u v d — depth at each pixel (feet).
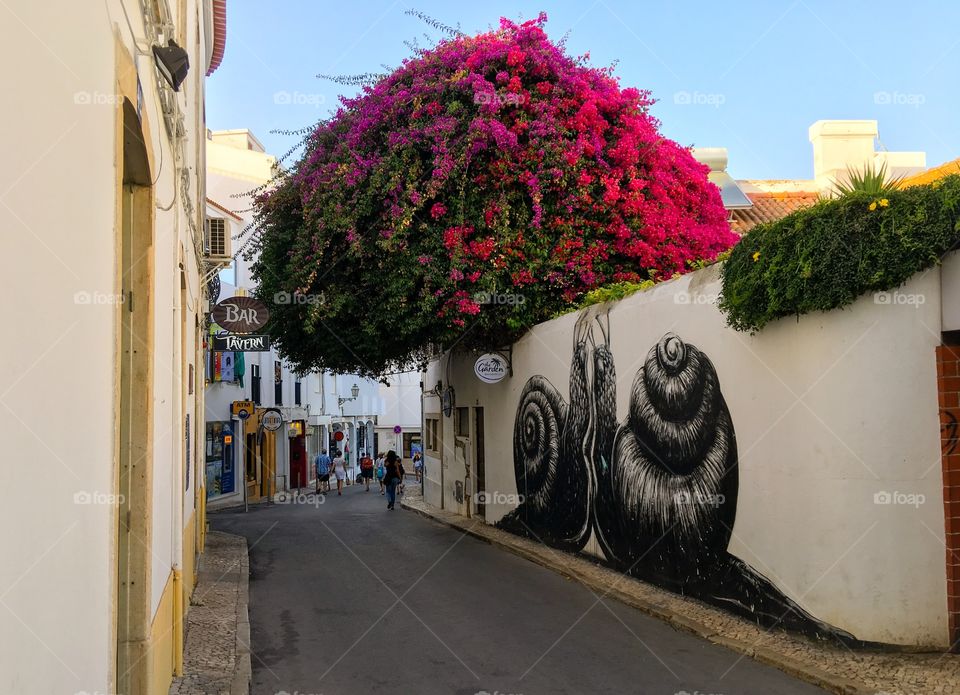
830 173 75.20
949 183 22.11
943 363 22.49
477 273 48.57
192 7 37.29
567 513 44.37
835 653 23.13
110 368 11.66
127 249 16.72
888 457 22.82
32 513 7.61
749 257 26.37
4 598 6.70
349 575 41.73
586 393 41.47
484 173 49.06
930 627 22.38
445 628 29.50
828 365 24.03
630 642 26.78
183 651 26.23
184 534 30.14
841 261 23.04
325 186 50.31
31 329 7.68
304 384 136.56
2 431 6.75
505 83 49.60
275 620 31.60
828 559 23.89
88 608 10.03
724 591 29.01
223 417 96.73
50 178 8.40
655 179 52.80
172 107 20.03
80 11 9.74
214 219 58.59
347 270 51.34
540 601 33.91
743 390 27.86
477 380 62.75
